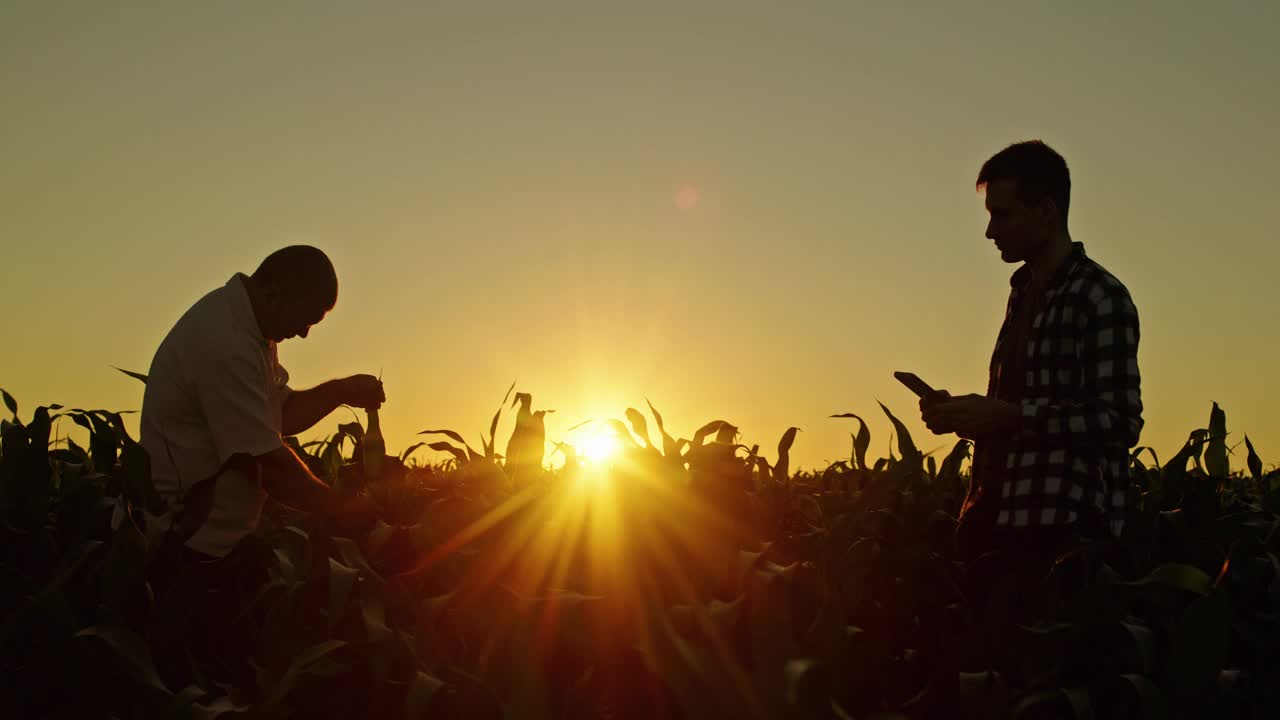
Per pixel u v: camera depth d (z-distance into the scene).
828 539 2.06
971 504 2.68
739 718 1.27
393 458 2.93
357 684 1.56
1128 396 2.37
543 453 2.58
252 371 2.69
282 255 2.83
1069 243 2.68
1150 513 2.23
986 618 1.80
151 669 1.54
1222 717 1.61
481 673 1.45
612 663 1.54
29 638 1.65
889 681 1.83
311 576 1.68
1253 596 2.19
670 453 2.13
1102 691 1.74
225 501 2.24
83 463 2.76
